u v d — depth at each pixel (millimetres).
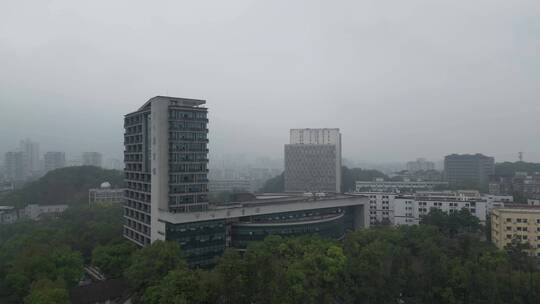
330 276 105188
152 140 147625
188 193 147500
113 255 131875
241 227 154875
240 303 85375
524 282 106562
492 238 181000
